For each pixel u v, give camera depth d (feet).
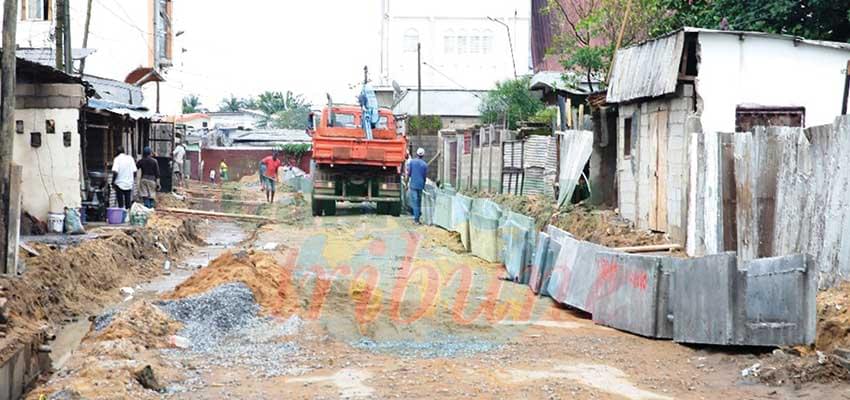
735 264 34.06
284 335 37.88
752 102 52.85
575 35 104.12
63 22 72.28
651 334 37.73
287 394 28.66
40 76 60.54
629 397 28.71
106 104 80.02
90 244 52.70
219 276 45.62
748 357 33.58
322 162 94.32
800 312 32.68
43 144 60.54
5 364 29.68
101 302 46.21
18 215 40.86
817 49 53.26
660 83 53.21
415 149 145.28
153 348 34.99
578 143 71.46
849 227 34.53
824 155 35.81
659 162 54.85
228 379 30.73
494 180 98.53
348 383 30.04
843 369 29.73
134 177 82.69
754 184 39.34
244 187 167.63
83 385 27.55
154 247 63.77
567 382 30.30
